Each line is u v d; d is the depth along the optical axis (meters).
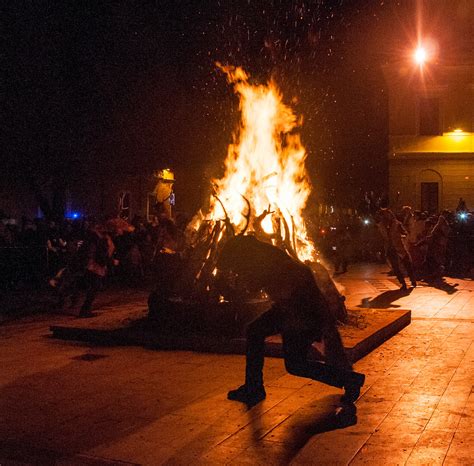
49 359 7.27
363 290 14.44
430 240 16.58
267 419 4.94
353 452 4.21
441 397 5.48
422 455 4.12
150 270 16.94
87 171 23.27
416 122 32.09
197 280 8.27
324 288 7.93
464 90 31.56
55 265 15.89
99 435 4.65
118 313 10.09
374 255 24.55
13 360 7.26
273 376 6.30
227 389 5.84
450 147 31.80
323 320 4.94
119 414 5.15
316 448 4.29
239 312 7.70
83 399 5.61
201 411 5.18
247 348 5.39
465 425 4.72
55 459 4.20
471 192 31.67
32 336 8.86
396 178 32.47
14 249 15.23
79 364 7.00
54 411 5.27
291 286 4.92
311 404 5.32
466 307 11.31
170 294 8.35
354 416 4.81
